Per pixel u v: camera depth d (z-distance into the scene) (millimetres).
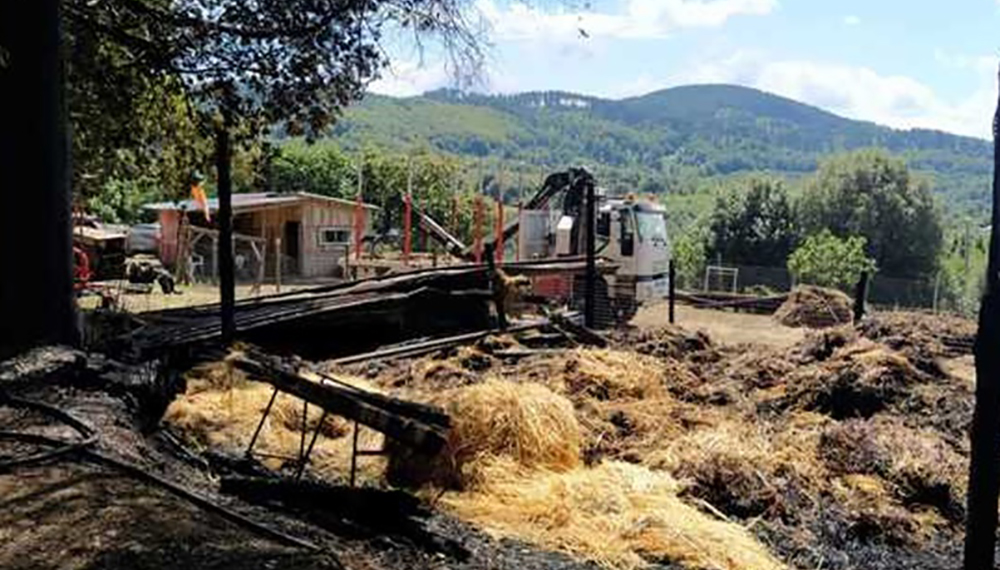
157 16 8648
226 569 3277
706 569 4410
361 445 5973
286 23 8758
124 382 5629
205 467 5016
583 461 5816
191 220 25297
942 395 7688
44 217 6301
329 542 3902
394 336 10320
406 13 8906
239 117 9555
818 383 7766
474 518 4848
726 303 18625
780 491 5363
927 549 4922
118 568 3207
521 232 19547
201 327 8117
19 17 6152
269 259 26250
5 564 3186
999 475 3238
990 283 3189
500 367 8820
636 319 17750
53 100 6375
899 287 26062
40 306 6297
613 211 18047
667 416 7070
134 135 10031
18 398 5023
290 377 5207
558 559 4383
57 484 3932
